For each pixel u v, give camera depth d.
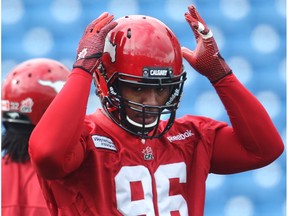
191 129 9.45
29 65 12.68
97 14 29.73
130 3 29.70
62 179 8.70
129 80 8.55
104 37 8.53
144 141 8.96
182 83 8.84
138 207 8.65
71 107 8.12
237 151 9.41
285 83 28.25
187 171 9.14
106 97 8.80
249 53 28.75
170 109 8.74
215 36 29.05
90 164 8.66
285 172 25.55
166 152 9.06
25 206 11.86
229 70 9.24
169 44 8.74
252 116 9.20
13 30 29.58
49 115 8.08
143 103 8.59
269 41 28.95
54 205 8.89
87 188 8.66
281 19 29.27
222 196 25.25
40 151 7.96
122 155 8.77
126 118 8.77
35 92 12.36
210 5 29.47
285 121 27.50
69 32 29.59
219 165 9.59
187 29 29.19
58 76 12.61
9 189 11.99
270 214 25.22
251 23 29.14
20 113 12.36
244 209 25.20
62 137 8.00
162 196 8.84
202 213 9.07
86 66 8.38
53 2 29.88
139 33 8.73
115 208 8.59
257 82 28.34
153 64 8.58
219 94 9.29
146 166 8.84
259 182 25.39
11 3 29.84
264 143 9.26
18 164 12.16
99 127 8.98
